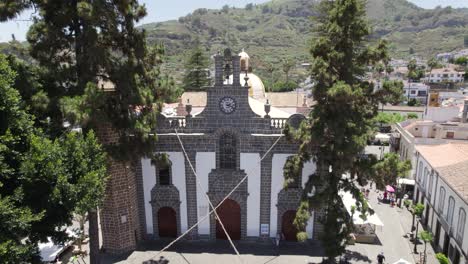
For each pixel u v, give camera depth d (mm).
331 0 27594
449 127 54375
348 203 39125
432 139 51562
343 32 26203
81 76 26062
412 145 52438
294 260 32719
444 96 96438
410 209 44188
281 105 57875
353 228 29344
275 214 34938
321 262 32312
